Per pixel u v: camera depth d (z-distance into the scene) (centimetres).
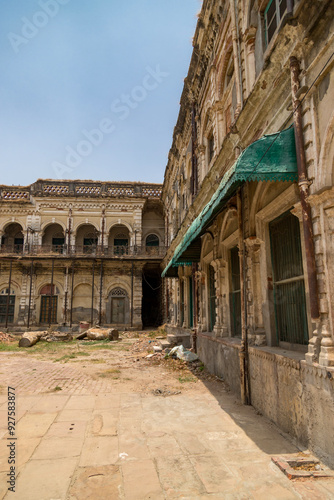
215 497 355
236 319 942
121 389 831
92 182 3306
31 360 1328
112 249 3262
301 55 506
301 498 350
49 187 3278
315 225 458
